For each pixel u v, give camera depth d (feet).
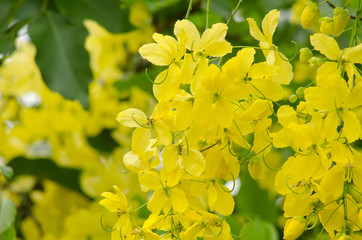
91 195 4.63
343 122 3.14
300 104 3.14
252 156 3.22
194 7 4.56
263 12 4.30
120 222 3.22
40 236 4.69
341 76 3.17
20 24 4.05
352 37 3.27
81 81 3.99
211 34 3.14
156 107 3.14
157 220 3.19
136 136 3.15
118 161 4.77
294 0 4.32
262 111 3.14
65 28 4.03
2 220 3.67
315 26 4.29
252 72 3.11
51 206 4.77
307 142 3.09
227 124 3.11
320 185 3.14
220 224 3.21
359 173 3.12
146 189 3.21
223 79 3.09
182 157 3.14
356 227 3.20
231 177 3.22
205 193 3.20
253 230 3.77
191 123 3.12
